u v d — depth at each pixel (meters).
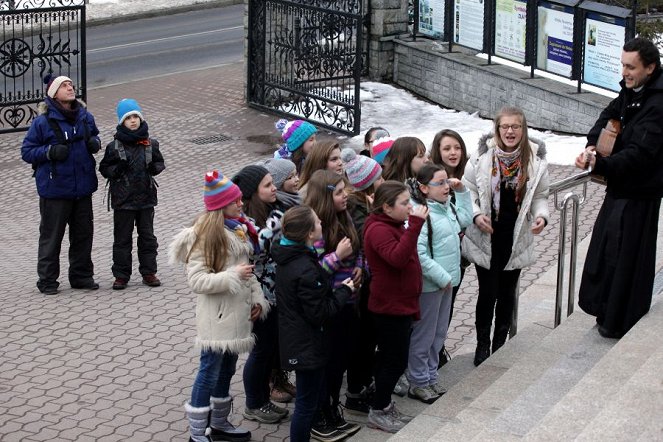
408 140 7.73
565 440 5.73
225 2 31.34
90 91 21.86
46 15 19.30
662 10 20.42
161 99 21.11
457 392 7.40
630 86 7.02
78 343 9.38
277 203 7.52
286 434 7.41
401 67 20.45
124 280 10.98
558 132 16.66
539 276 10.56
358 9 20.03
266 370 7.44
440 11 19.44
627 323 7.39
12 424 7.69
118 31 28.12
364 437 7.14
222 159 17.31
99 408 7.97
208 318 6.91
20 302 10.62
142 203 10.86
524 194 7.83
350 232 7.01
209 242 6.77
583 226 12.20
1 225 14.51
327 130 18.55
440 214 7.41
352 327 7.22
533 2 16.72
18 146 18.19
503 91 17.78
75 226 10.98
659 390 5.93
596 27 15.60
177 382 8.45
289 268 6.59
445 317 7.70
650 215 7.26
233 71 23.41
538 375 7.34
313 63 18.95
